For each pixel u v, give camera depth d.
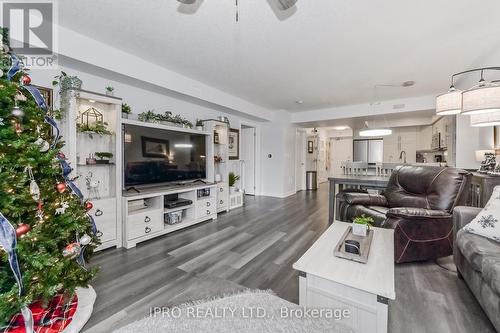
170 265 2.29
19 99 1.38
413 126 6.54
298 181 7.49
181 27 2.29
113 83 3.09
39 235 1.30
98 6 1.97
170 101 3.88
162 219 3.07
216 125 4.45
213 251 2.63
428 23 2.20
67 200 1.58
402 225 2.23
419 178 2.76
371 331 1.15
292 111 6.29
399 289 1.88
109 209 2.62
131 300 1.75
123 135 2.85
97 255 2.48
